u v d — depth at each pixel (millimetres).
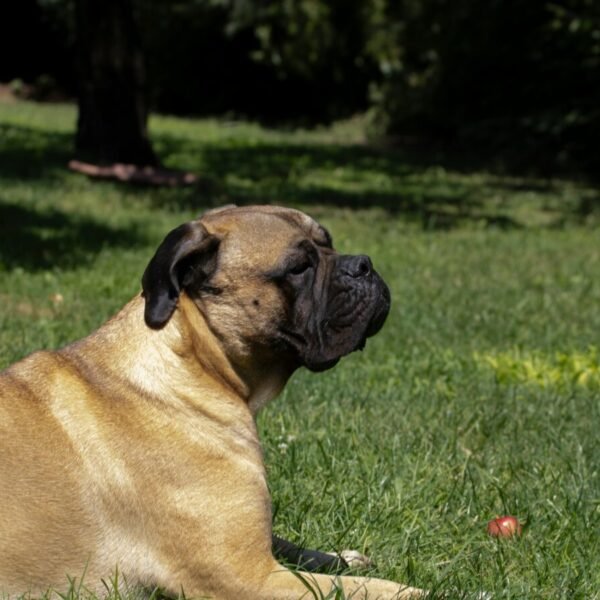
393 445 7004
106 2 21844
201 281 4863
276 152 30328
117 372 4852
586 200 25219
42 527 4539
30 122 34062
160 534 4633
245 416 4961
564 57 30797
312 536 5805
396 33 36281
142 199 20062
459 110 33938
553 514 6125
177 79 42969
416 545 5668
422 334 11578
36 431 4652
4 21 44562
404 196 23859
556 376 9859
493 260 17141
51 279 12984
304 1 38656
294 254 4906
